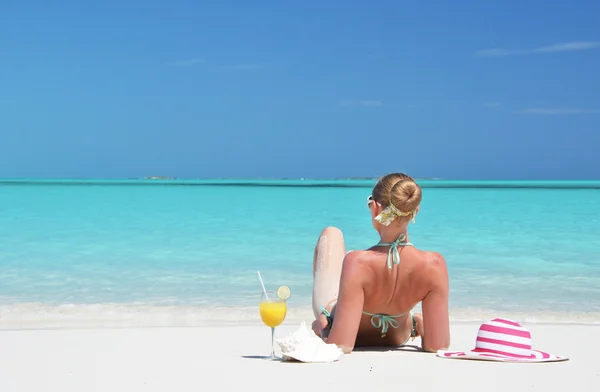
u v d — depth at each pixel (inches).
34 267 464.4
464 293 381.1
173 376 159.3
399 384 148.3
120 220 864.3
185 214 992.9
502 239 657.6
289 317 315.9
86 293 372.5
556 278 432.5
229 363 175.3
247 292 378.6
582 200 1503.4
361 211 1080.2
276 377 155.7
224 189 2583.7
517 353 176.1
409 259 176.9
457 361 171.8
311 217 943.0
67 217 908.6
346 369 162.6
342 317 179.0
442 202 1416.1
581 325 278.1
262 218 917.2
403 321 189.2
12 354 193.6
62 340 225.3
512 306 344.2
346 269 178.7
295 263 493.7
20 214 965.2
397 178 177.2
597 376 157.5
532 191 2391.7
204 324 295.9
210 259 511.5
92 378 158.6
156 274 439.8
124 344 216.4
